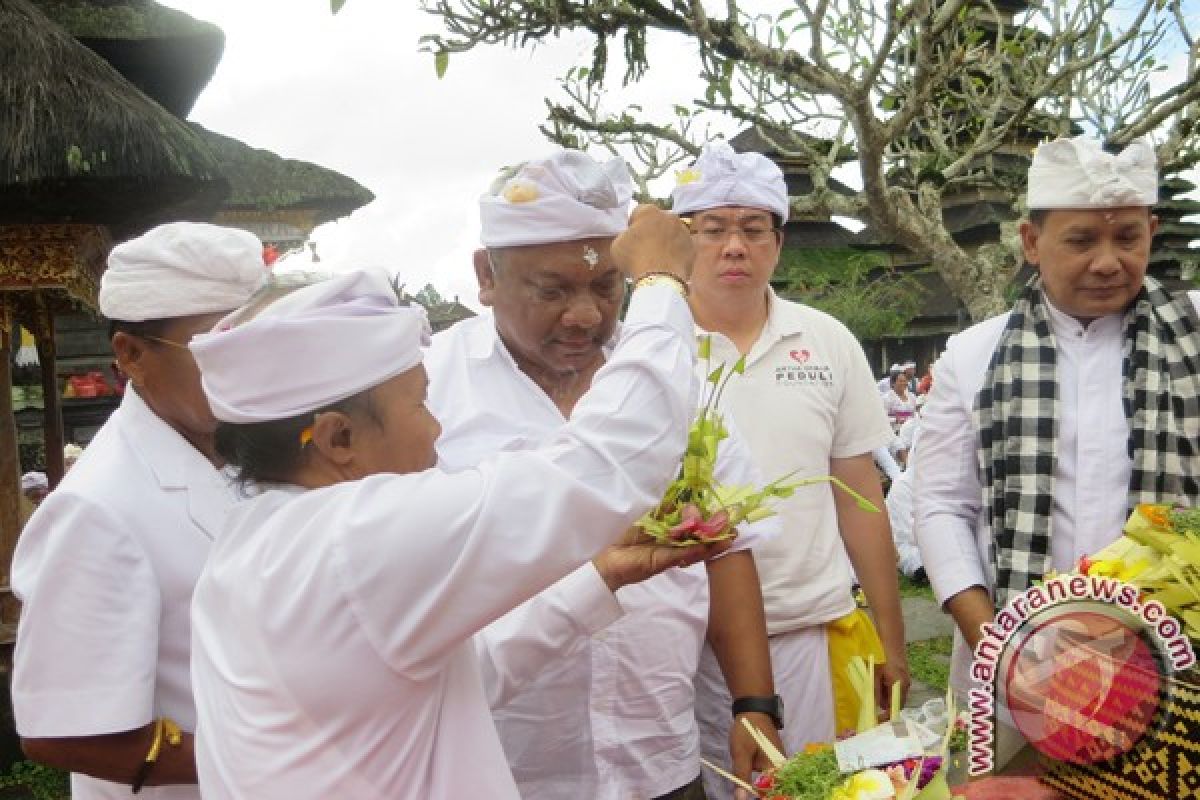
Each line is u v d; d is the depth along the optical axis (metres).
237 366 1.25
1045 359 2.31
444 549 1.20
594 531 1.27
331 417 1.28
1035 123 7.23
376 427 1.30
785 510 2.67
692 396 1.40
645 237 1.51
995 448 2.32
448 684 1.32
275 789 1.21
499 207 1.89
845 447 2.88
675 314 1.42
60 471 5.90
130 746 1.63
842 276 24.06
